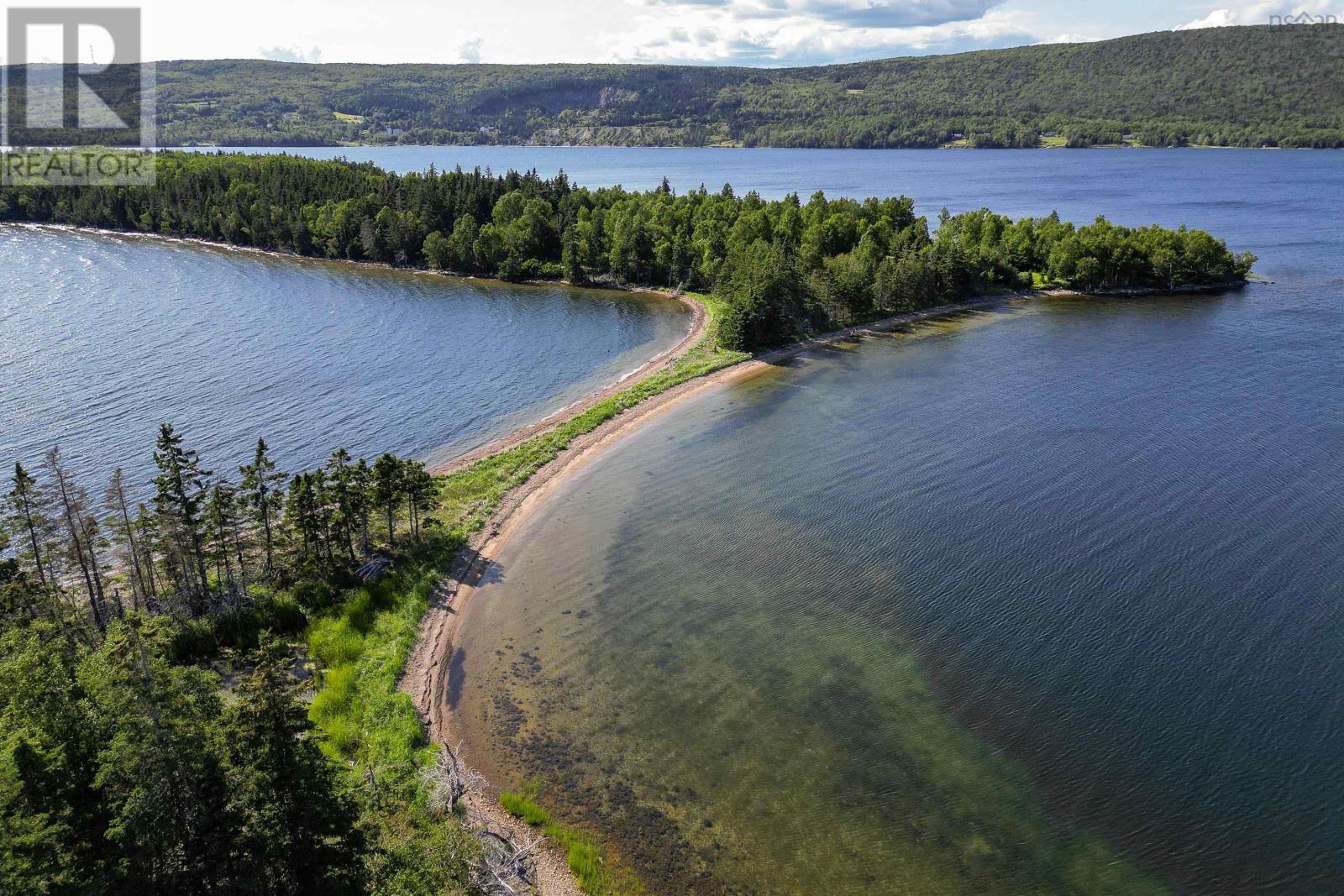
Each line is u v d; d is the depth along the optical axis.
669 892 38.41
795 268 136.12
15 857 28.38
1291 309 147.50
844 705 50.62
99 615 56.12
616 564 66.19
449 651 55.47
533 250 196.62
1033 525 71.25
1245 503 73.94
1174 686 51.81
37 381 106.62
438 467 84.19
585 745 47.28
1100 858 40.34
